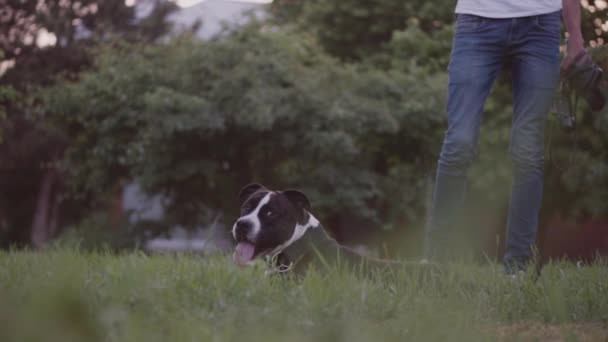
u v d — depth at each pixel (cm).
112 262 451
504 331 299
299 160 1543
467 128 428
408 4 1892
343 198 1548
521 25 421
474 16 431
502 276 396
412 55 1783
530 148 420
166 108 1452
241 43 1556
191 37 1691
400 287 369
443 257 435
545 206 1471
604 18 613
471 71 429
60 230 2673
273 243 443
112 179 1688
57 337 202
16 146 2564
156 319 263
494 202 1606
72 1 2691
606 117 1189
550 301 331
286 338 242
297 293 317
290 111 1488
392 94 1638
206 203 1634
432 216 440
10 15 2680
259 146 1555
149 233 1653
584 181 1379
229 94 1470
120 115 1538
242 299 309
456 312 306
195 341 235
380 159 1794
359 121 1542
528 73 421
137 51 1672
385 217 1702
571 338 277
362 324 277
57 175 2664
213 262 442
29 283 316
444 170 433
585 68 404
